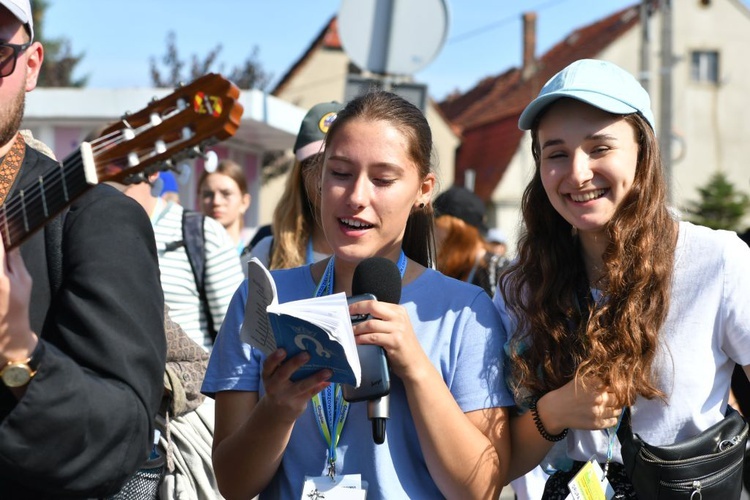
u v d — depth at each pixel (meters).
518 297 3.03
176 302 4.19
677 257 2.86
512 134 36.00
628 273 2.82
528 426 2.89
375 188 2.63
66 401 1.92
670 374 2.82
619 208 2.87
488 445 2.62
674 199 3.48
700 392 2.82
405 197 2.67
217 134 1.85
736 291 2.81
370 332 2.48
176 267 4.20
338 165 2.65
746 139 39.06
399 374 2.53
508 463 2.75
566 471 3.02
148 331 2.10
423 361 2.53
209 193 7.07
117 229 2.14
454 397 2.69
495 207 34.81
